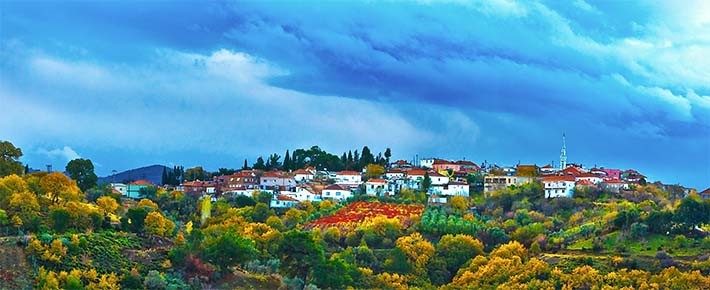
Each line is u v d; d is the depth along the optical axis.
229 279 199.38
